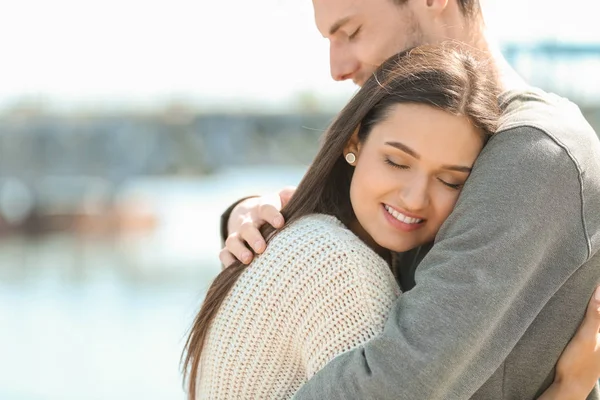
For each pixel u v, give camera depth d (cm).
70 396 714
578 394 178
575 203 167
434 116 171
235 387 180
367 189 181
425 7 198
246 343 179
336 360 164
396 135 174
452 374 155
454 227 165
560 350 178
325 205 193
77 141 3428
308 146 3322
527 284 166
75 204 3350
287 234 181
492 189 164
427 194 175
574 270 169
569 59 584
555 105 178
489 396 177
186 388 227
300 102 3259
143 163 3450
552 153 165
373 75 185
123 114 3438
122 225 3197
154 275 1747
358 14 199
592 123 1184
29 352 932
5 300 1391
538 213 162
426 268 166
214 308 184
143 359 888
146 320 1159
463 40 203
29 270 1894
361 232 199
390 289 176
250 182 3906
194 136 3450
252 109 3344
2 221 3122
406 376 154
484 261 159
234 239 186
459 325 155
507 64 211
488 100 175
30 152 3400
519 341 176
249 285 180
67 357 900
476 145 173
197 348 188
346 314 170
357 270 172
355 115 183
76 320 1167
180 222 3206
